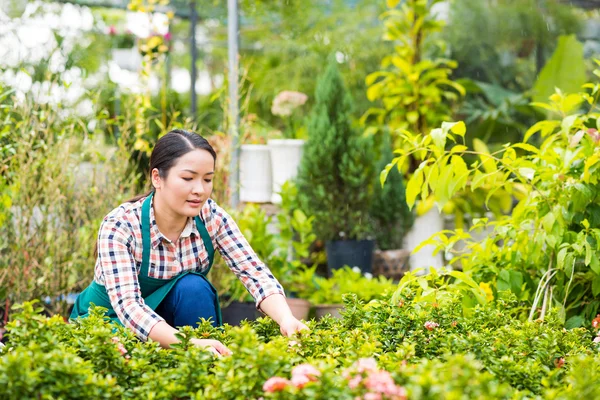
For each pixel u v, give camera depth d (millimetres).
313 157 5082
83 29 7473
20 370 1433
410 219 5320
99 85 5934
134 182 4191
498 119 6203
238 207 4840
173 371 1646
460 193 5473
